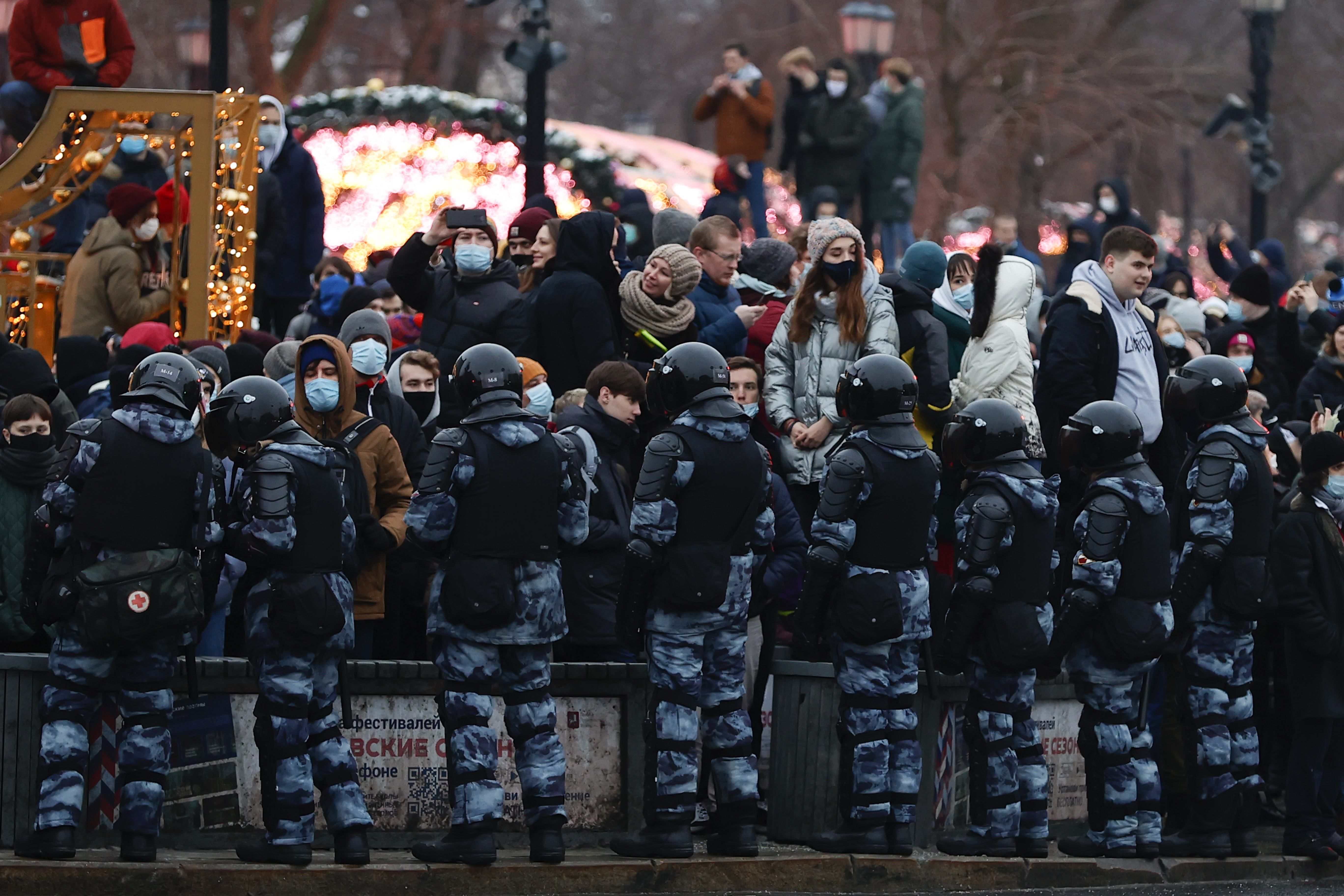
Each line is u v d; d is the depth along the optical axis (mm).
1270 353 38281
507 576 23938
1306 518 29266
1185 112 115500
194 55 69125
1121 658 26922
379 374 27594
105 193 40938
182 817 24859
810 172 55625
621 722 26797
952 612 26500
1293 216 133625
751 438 25844
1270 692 33094
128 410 23297
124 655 23359
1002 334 29625
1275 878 28734
